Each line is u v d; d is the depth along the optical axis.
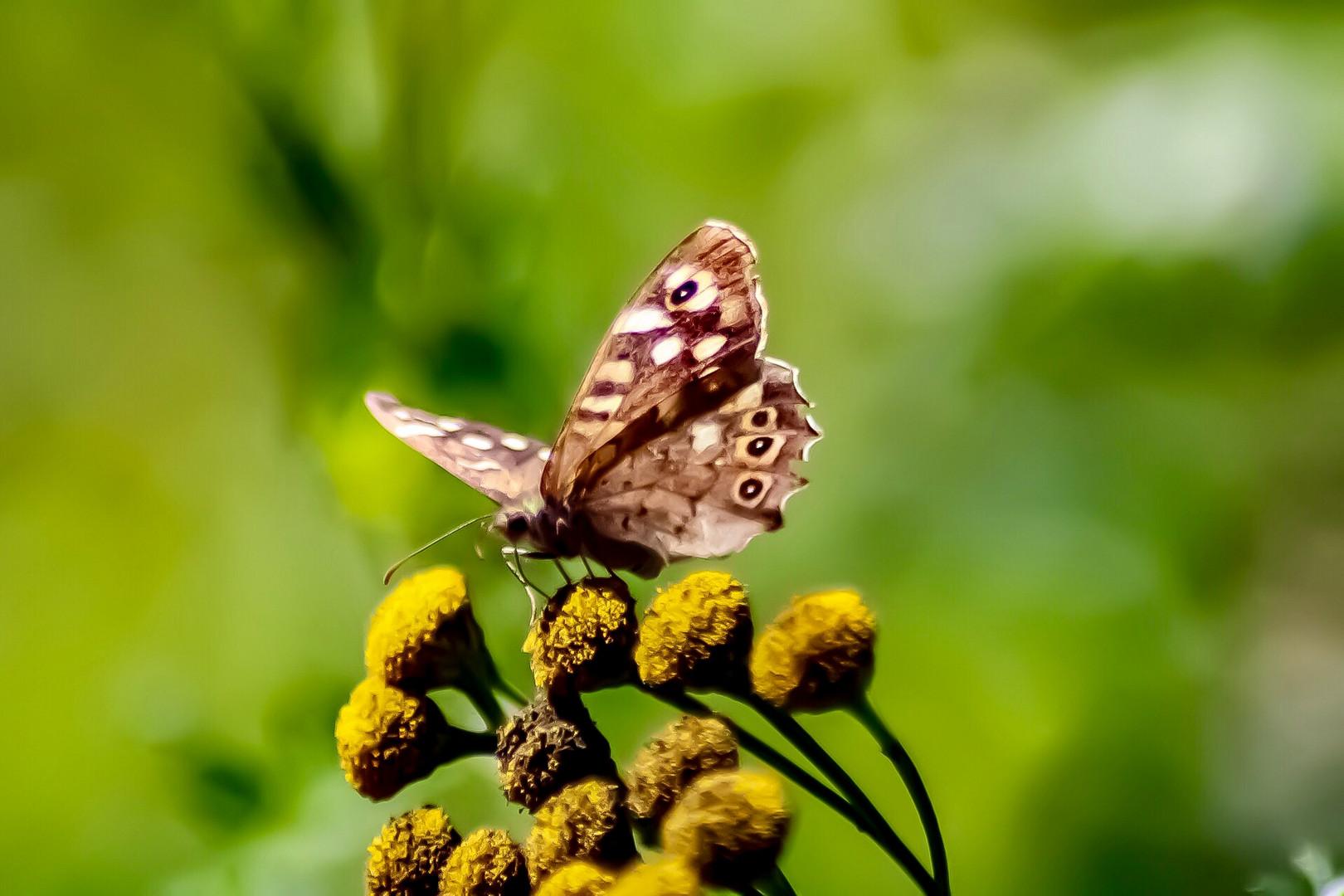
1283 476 0.54
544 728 0.47
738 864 0.46
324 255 0.51
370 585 0.52
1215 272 0.53
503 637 0.51
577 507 0.49
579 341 0.52
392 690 0.48
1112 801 0.52
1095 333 0.53
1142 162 0.53
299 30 0.50
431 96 0.51
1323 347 0.53
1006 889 0.52
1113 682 0.53
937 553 0.53
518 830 0.50
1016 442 0.54
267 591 0.53
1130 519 0.53
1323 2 0.53
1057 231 0.53
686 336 0.48
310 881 0.50
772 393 0.49
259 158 0.51
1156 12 0.54
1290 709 0.53
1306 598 0.54
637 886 0.46
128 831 0.53
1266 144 0.52
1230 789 0.53
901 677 0.53
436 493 0.51
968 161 0.54
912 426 0.54
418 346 0.51
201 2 0.51
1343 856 0.50
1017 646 0.53
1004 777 0.53
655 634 0.47
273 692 0.52
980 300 0.54
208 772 0.51
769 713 0.47
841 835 0.52
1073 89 0.54
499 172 0.52
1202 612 0.54
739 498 0.49
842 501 0.54
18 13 0.54
